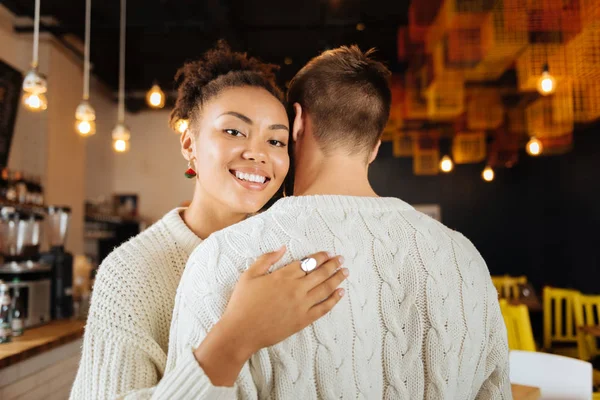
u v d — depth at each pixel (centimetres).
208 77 114
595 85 484
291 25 685
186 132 118
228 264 77
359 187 90
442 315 80
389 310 79
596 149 667
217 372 69
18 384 253
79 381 94
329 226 81
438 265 83
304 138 93
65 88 654
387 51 764
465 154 795
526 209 866
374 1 625
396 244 82
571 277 751
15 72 537
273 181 107
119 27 647
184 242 110
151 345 94
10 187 496
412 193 902
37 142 600
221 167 105
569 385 236
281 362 73
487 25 441
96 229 845
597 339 514
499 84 655
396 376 78
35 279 325
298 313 71
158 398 68
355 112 89
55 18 636
